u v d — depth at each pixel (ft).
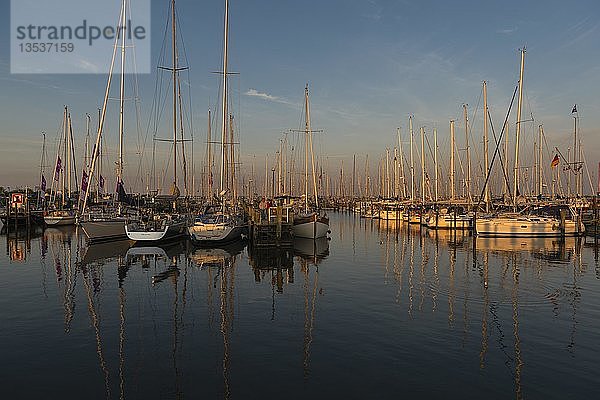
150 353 39.09
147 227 121.80
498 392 31.63
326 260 97.40
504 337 43.34
